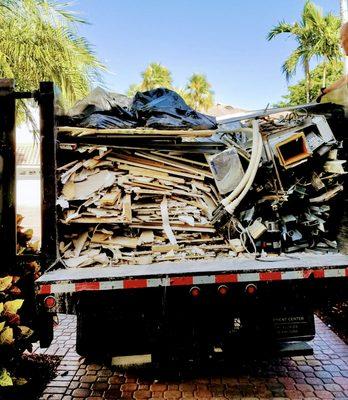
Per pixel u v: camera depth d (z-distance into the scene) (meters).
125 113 3.95
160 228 3.64
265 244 3.62
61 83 6.89
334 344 4.35
